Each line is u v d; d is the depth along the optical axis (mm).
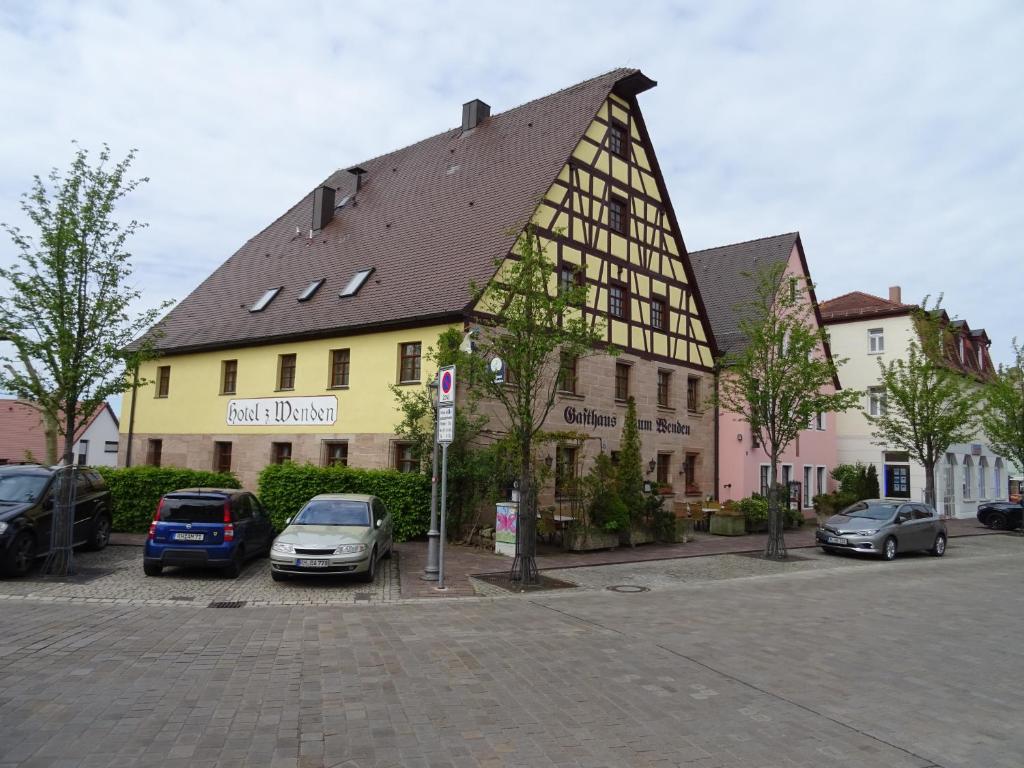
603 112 23562
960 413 26031
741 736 5445
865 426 36844
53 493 12617
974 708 6352
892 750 5293
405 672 6828
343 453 20875
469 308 17875
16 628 8219
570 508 18938
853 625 9805
